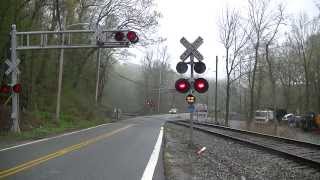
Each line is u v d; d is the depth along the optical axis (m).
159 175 13.91
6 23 33.94
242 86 100.88
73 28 54.50
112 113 78.31
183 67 21.95
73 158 17.62
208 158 20.52
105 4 63.72
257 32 71.12
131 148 22.42
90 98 73.19
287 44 81.19
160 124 56.59
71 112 55.75
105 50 80.19
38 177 12.95
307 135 49.53
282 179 15.53
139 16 65.19
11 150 20.39
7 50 34.62
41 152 19.58
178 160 18.72
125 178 13.15
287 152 21.80
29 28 38.47
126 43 29.19
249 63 76.62
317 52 75.94
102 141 26.42
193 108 23.92
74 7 51.91
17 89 30.20
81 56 65.50
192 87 22.39
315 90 76.19
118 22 64.69
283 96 93.94
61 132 35.31
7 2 33.38
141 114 112.88
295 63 84.81
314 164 18.00
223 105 134.50
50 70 53.47
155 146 23.80
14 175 13.23
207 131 40.72
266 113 77.31
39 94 49.69
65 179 12.71
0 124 30.02
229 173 16.06
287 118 71.12
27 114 39.25
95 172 14.12
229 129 46.59
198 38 21.75
